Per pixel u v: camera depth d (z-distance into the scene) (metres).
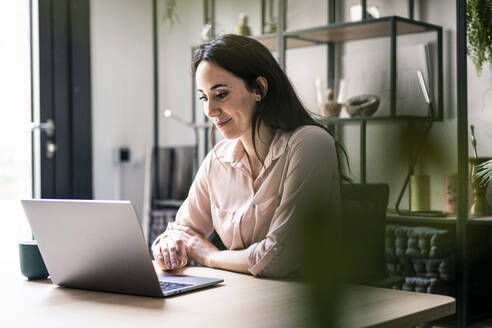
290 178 1.38
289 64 3.56
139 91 4.19
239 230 1.50
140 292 1.07
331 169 1.41
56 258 1.16
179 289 1.09
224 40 1.44
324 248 0.21
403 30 2.95
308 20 3.45
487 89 2.60
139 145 4.19
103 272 1.10
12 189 3.38
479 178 2.44
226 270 1.38
